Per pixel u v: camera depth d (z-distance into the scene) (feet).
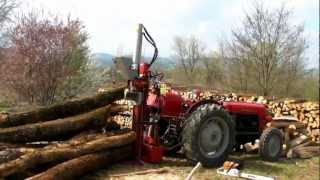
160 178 21.94
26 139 23.13
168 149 25.13
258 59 75.66
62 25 47.60
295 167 27.84
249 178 23.39
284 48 75.05
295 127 32.37
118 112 26.43
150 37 24.20
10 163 19.24
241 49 77.66
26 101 43.11
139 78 24.07
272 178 23.65
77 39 44.73
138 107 24.30
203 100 25.64
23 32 42.75
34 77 42.63
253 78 77.25
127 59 23.82
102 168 22.97
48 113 25.34
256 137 29.71
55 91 43.52
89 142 22.34
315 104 41.39
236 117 28.81
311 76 79.82
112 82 48.83
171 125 25.38
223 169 24.20
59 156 20.88
